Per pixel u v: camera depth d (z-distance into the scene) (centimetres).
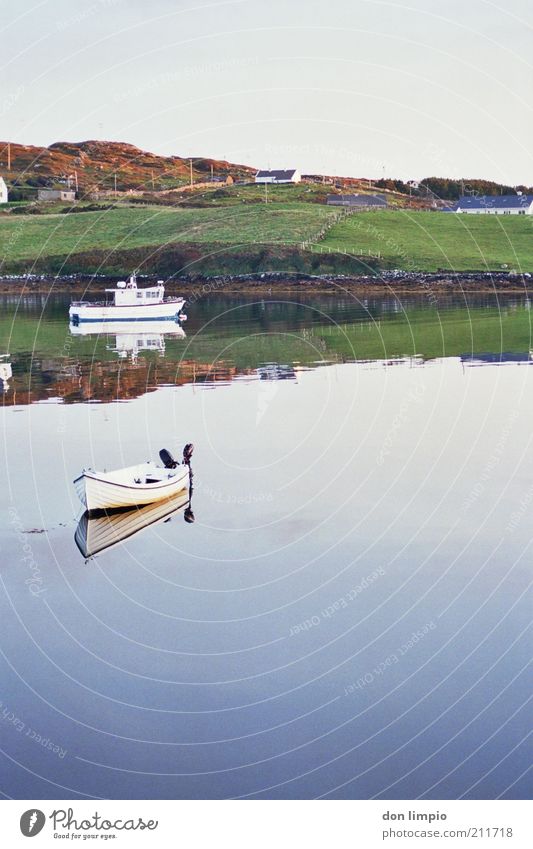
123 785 1481
